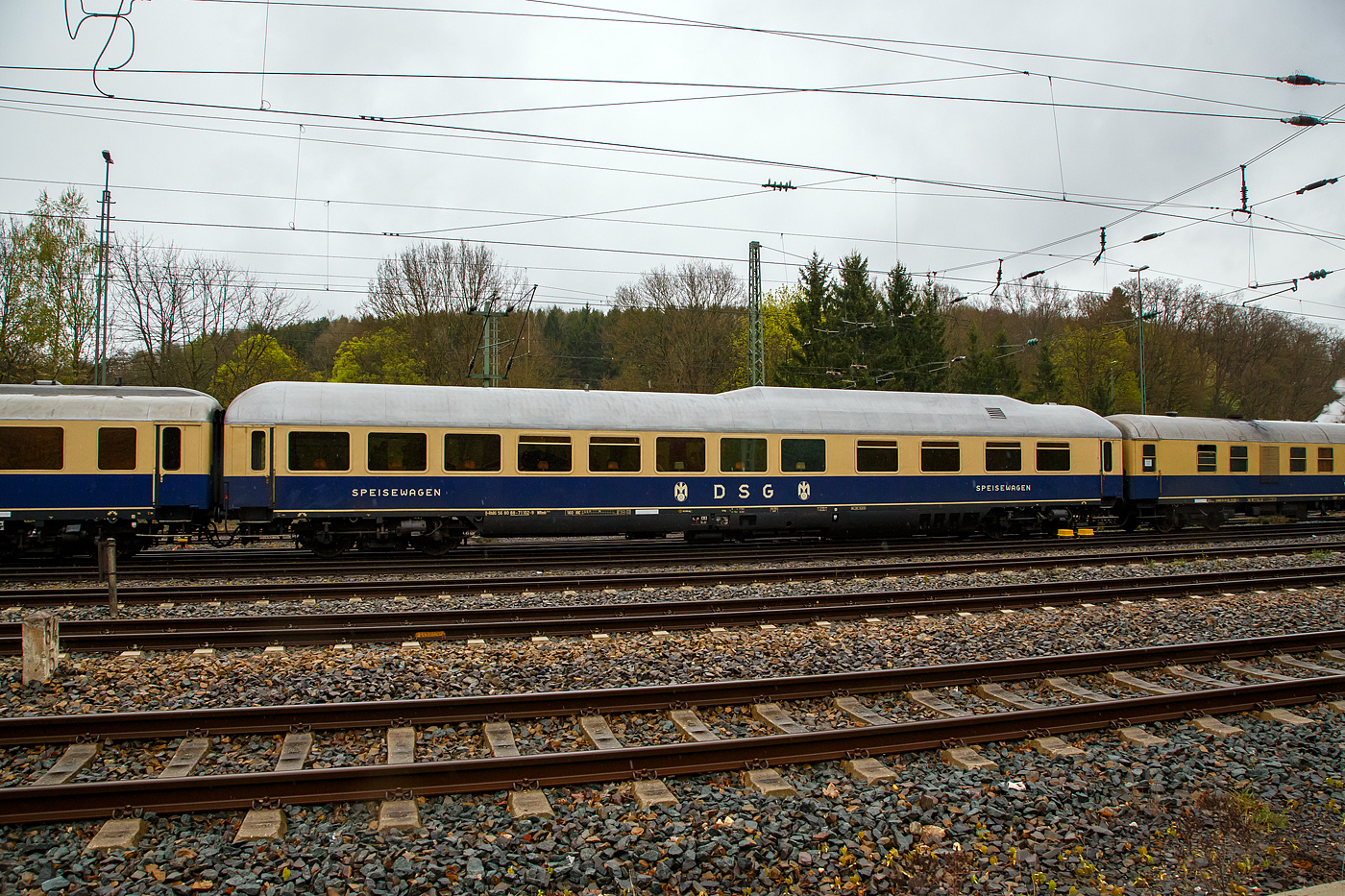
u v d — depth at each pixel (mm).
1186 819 5348
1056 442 20547
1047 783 5789
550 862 4668
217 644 9055
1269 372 53906
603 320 79938
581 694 6977
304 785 5293
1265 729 7039
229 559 15945
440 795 5410
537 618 10555
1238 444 24422
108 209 29047
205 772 5871
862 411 18859
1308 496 25734
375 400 15641
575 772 5645
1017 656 9328
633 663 8609
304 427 15055
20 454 14219
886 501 18766
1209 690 7402
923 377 48375
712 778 5801
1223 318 54656
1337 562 16828
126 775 5820
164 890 4332
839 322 47531
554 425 16406
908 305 48875
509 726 6637
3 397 14305
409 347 41781
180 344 33875
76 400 14586
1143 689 8023
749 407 18031
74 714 6828
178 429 14945
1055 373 54656
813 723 7074
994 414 20156
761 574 13758
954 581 13922
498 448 16062
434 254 41500
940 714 7250
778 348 51469
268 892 4352
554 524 16422
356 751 6281
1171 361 50000
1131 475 22844
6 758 5977
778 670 8555
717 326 46906
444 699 6730
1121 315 52562
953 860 4762
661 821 5109
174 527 15500
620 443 16812
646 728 6863
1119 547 19453
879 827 5125
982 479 19688
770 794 5555
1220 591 13117
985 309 65875
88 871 4500
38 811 4957
